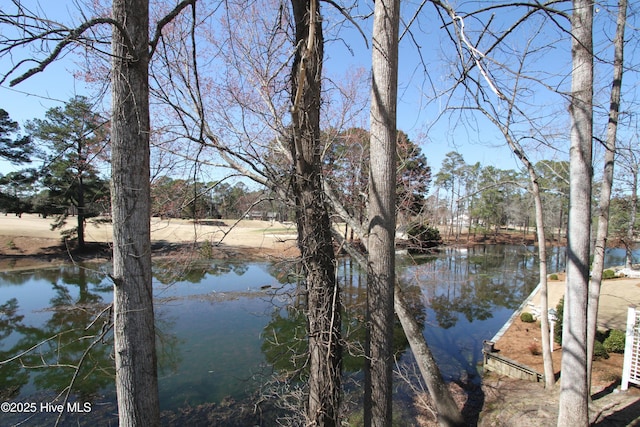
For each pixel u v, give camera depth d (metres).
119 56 2.52
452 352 11.02
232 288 18.22
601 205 6.29
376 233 3.59
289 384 5.56
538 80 3.24
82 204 19.05
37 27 2.04
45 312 14.13
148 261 2.92
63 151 3.56
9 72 2.01
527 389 7.94
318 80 4.44
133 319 2.82
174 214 5.16
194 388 8.64
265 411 7.43
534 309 14.15
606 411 6.11
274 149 5.24
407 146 8.33
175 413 7.64
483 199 41.28
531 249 36.44
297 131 4.05
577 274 4.71
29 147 22.09
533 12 4.06
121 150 2.78
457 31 3.63
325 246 4.30
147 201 2.93
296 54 4.45
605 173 6.24
